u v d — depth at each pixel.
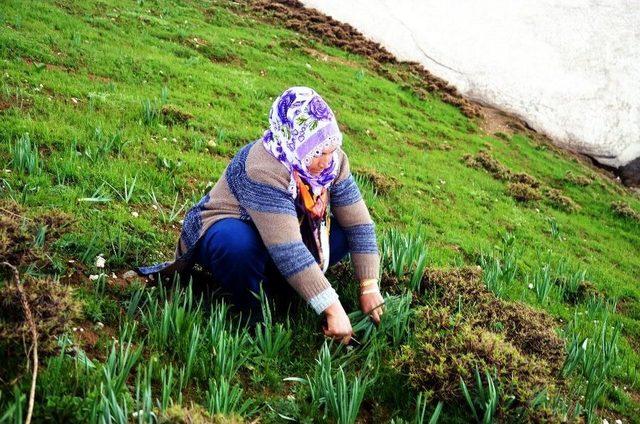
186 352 3.47
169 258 4.82
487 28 24.05
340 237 4.20
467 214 10.04
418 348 3.86
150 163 6.83
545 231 10.87
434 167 12.38
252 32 18.17
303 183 3.69
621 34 24.08
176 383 3.30
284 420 3.25
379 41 22.50
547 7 25.23
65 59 10.51
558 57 23.22
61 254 4.15
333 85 15.91
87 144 6.50
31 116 7.01
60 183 5.31
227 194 3.77
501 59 22.73
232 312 4.00
